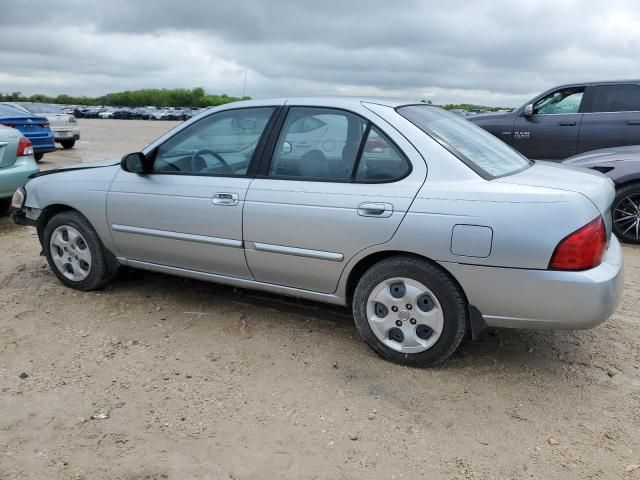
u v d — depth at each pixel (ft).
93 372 11.22
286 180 12.00
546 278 9.77
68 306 14.49
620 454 8.83
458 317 10.69
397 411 9.95
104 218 14.35
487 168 11.00
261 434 9.29
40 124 44.52
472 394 10.49
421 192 10.59
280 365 11.53
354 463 8.60
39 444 8.98
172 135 13.66
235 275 13.12
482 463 8.62
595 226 9.83
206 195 12.76
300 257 11.85
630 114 27.99
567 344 12.53
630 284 16.57
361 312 11.61
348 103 11.87
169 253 13.73
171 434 9.26
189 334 12.93
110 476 8.27
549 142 30.07
